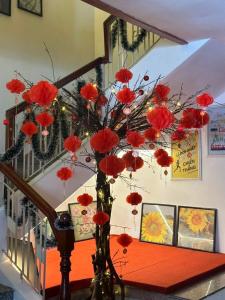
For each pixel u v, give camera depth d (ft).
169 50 13.15
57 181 12.92
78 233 17.11
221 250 15.65
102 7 9.49
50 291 10.50
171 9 9.64
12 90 9.16
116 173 7.70
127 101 8.30
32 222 11.39
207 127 16.34
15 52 16.89
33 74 17.60
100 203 9.05
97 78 14.57
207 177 16.31
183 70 13.24
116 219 19.01
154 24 10.83
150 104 8.79
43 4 18.30
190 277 12.07
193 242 16.17
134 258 14.43
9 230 11.55
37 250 11.03
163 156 8.93
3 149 15.97
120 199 18.88
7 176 11.05
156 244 17.01
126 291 11.64
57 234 9.28
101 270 9.11
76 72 13.85
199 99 9.34
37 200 10.11
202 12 9.86
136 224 18.31
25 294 10.28
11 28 16.83
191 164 16.76
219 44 12.55
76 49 19.75
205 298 11.03
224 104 15.94
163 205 17.43
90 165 13.52
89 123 9.12
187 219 16.61
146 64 13.65
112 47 14.94
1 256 11.39
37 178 12.51
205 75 14.23
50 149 12.66
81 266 12.87
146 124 8.84
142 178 18.20
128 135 8.14
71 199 17.38
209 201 16.21
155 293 11.18
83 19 20.24
